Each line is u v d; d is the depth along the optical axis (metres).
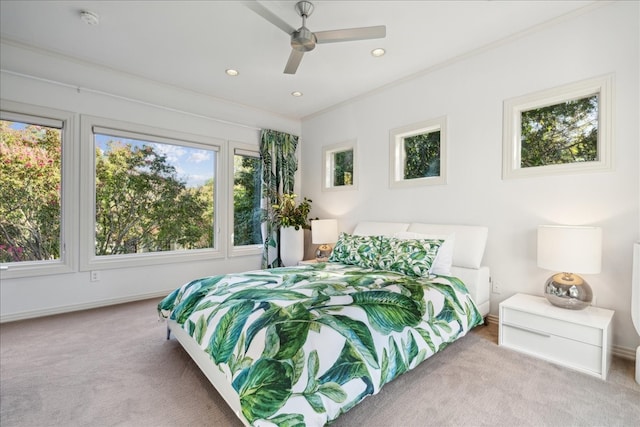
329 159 4.64
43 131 3.04
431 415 1.53
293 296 1.72
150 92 3.62
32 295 2.96
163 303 2.39
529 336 2.20
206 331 1.69
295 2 2.24
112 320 2.90
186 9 2.34
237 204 4.47
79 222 3.18
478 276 2.63
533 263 2.59
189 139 3.94
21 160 2.95
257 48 2.90
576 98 2.43
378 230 3.53
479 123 2.92
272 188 4.64
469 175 3.00
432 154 3.40
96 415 1.54
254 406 1.17
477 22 2.50
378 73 3.41
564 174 2.43
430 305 1.96
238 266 4.43
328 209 4.58
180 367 2.02
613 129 2.21
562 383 1.82
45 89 2.98
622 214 2.17
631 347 2.13
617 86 2.20
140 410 1.58
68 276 3.14
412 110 3.48
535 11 2.37
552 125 2.57
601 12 2.26
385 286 2.01
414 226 3.26
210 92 3.96
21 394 1.71
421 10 2.35
